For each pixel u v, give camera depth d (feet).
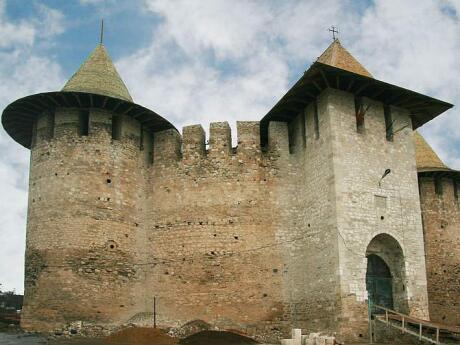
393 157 74.38
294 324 72.90
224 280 75.00
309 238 73.72
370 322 64.69
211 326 72.28
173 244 77.77
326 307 67.41
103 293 71.92
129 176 79.36
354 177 70.44
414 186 74.69
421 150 97.66
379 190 71.61
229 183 79.25
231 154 80.79
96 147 76.84
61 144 76.18
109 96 75.25
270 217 78.07
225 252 76.18
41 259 71.67
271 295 74.43
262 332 72.49
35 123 80.48
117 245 75.10
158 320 73.92
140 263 77.61
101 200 75.25
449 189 94.02
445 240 90.74
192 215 78.28
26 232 75.41
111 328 69.31
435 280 87.81
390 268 71.56
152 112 79.61
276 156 81.00
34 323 68.85
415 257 71.00
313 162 75.15
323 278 68.90
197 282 75.25
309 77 69.67
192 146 81.71
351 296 65.05
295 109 79.46
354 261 66.74
